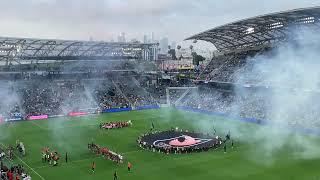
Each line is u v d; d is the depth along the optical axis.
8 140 79.75
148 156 64.88
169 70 170.62
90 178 53.22
